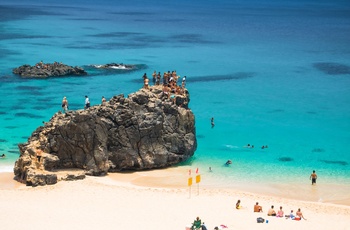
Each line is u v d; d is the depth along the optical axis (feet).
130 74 385.70
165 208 159.02
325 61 485.97
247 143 238.89
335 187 192.13
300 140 247.50
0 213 146.00
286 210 165.48
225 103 315.78
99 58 453.17
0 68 389.39
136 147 199.00
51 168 185.68
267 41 626.64
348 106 320.91
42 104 294.05
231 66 442.09
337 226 152.87
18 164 183.93
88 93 323.37
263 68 440.04
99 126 190.60
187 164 209.05
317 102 328.08
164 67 421.18
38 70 365.40
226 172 201.67
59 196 164.55
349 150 235.40
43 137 189.26
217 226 145.38
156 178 191.93
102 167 191.01
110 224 142.51
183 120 212.02
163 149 203.41
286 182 194.70
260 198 175.73
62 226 138.72
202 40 614.75
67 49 499.51
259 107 309.22
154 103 205.36
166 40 601.62
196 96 331.16
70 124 186.39
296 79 399.44
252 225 148.87
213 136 247.09
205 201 168.35
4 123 256.11
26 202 157.69
